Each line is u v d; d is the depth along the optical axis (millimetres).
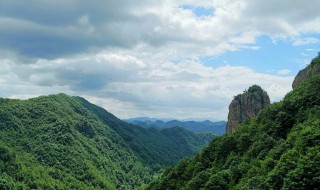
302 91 121062
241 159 108375
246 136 117438
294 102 114812
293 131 98812
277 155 90750
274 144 102438
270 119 117312
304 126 95312
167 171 153875
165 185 133875
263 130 115188
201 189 101500
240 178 97812
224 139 126438
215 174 102938
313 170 71250
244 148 115438
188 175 128375
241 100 173625
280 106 118938
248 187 81250
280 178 76562
